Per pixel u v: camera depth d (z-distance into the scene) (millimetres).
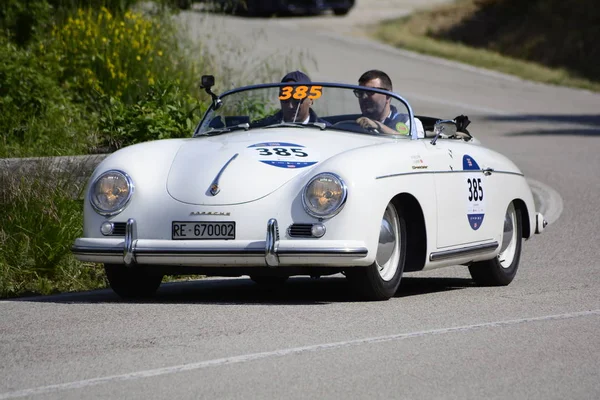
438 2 126312
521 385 12734
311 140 19125
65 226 22438
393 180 18078
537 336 15531
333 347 14539
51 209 22719
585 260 24844
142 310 17453
